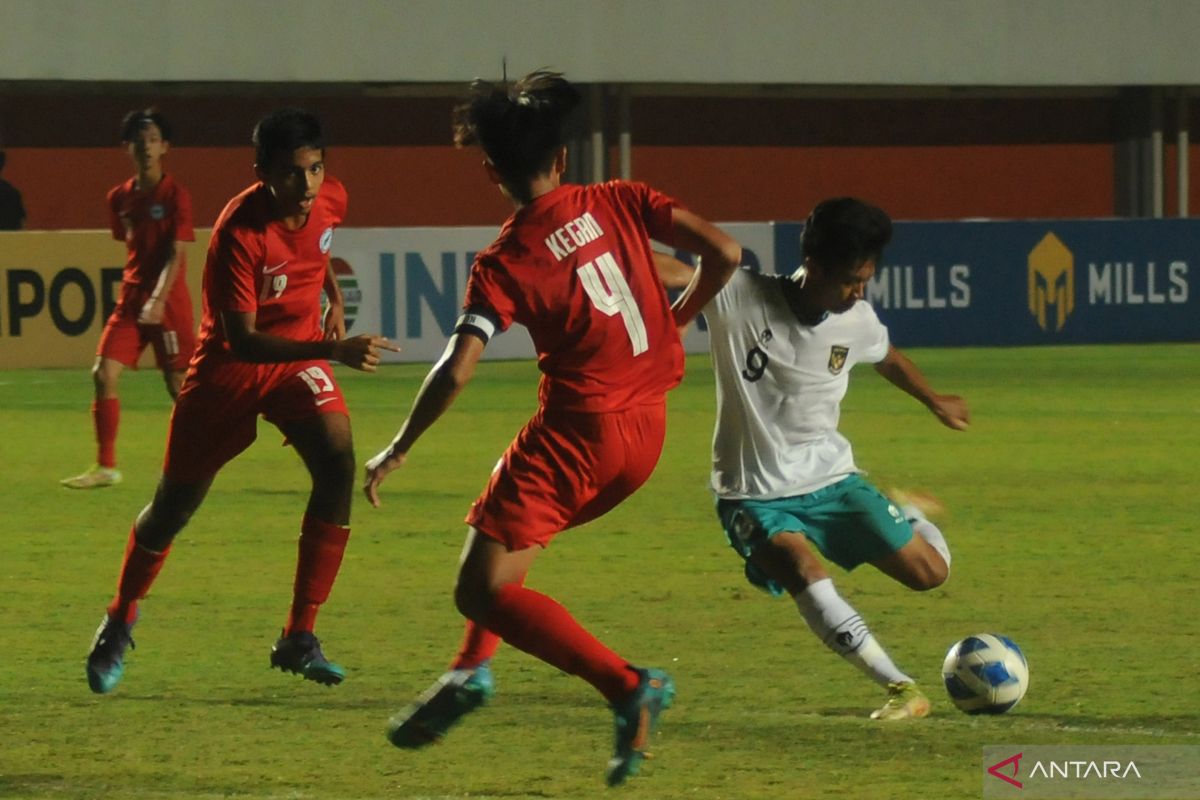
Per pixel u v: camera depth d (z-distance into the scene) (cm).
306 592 2177
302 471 4572
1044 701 2138
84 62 10012
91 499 4003
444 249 7738
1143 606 2766
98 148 10769
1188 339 8731
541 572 3105
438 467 4591
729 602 2822
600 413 1684
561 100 1720
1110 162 12406
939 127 12169
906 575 2134
